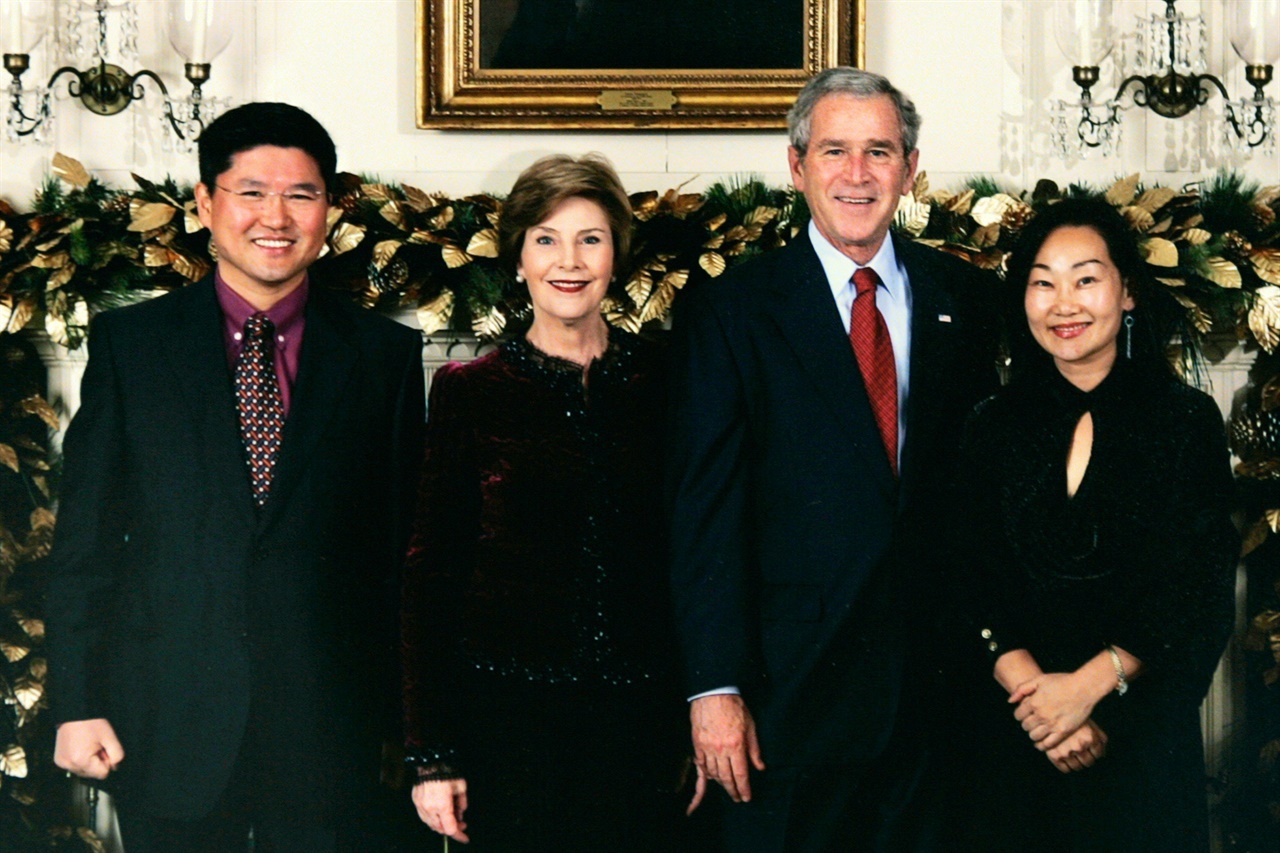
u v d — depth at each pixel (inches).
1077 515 88.5
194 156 125.5
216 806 88.8
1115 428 89.4
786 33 123.6
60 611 89.2
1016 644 90.1
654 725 90.4
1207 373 117.8
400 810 104.6
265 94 125.6
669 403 93.4
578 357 91.6
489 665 87.6
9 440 115.6
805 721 90.3
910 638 91.2
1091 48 119.1
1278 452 117.0
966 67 126.6
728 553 90.4
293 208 91.9
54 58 124.0
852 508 90.7
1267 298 113.4
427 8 122.6
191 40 116.8
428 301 113.3
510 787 87.2
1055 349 92.0
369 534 93.8
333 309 96.4
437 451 90.0
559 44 123.6
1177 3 126.1
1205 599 86.5
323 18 125.5
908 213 114.0
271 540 89.9
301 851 90.8
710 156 125.6
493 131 125.0
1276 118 125.8
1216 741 120.0
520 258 93.1
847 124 91.7
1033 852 89.7
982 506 91.7
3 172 124.3
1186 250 112.9
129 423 90.8
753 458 93.0
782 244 113.6
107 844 118.6
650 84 123.5
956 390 94.7
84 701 88.7
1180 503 87.2
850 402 91.4
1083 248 91.5
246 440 91.4
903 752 91.9
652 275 112.4
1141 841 86.1
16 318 112.4
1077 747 87.2
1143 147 126.7
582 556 88.0
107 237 113.5
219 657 89.1
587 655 87.6
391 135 126.0
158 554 90.0
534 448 88.5
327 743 91.0
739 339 93.0
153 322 92.4
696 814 105.9
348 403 93.1
